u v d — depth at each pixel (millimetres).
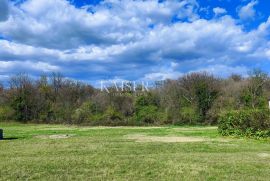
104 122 60875
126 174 13906
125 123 60844
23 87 71625
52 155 19125
